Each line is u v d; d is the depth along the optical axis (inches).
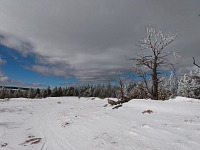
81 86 5378.9
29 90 4677.7
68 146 435.8
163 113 635.5
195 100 863.1
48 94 4852.4
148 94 1162.0
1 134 598.5
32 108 1560.0
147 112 675.4
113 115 719.1
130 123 541.6
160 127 455.5
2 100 2511.1
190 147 323.9
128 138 415.8
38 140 505.7
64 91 5255.9
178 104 708.7
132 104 859.4
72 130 597.9
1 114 1128.8
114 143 399.2
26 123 819.4
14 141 514.3
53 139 512.1
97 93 4832.7
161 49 1074.7
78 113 1022.4
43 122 837.2
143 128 467.8
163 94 1191.6
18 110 1385.3
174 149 324.5
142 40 1093.1
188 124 458.3
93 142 431.5
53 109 1472.7
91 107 1291.8
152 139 386.6
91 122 666.2
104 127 554.9
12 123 815.1
